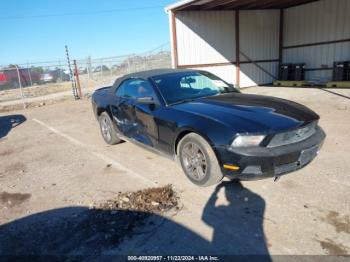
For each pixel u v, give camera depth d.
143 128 4.44
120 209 3.24
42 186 4.09
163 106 4.05
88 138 6.63
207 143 3.35
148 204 3.30
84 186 3.96
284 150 3.04
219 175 3.39
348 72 12.71
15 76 24.75
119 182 3.99
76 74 15.40
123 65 19.50
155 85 4.32
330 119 6.70
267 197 3.28
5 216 3.32
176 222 2.92
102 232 2.85
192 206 3.21
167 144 3.97
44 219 3.18
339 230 2.64
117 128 5.34
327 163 4.11
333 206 3.02
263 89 13.84
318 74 14.58
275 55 16.02
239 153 3.02
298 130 3.20
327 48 13.95
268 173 3.02
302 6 14.58
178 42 12.52
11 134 7.83
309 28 14.50
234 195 3.38
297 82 14.23
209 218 2.96
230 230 2.74
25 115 11.19
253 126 3.10
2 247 2.74
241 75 14.93
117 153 5.31
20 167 5.01
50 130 7.92
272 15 15.33
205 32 13.30
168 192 3.53
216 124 3.26
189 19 12.67
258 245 2.51
